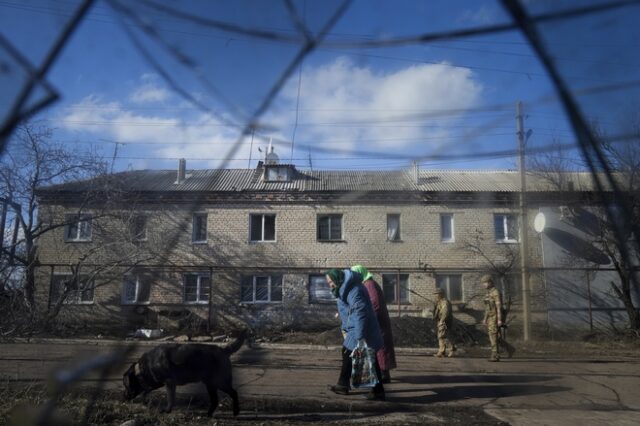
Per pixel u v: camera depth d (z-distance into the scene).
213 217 21.27
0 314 7.73
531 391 6.91
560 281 18.33
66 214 18.92
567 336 16.30
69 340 12.77
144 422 4.87
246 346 13.75
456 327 15.60
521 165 15.90
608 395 6.71
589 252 17.50
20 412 4.33
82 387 5.62
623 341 15.41
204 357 5.31
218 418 5.29
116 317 19.39
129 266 17.84
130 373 5.46
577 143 2.67
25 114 2.04
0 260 8.11
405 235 21.02
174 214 20.84
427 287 20.67
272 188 21.80
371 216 21.27
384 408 5.78
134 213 19.48
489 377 8.07
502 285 19.25
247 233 21.20
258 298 20.83
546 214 17.81
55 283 19.55
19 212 13.89
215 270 20.83
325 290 20.77
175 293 20.34
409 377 8.02
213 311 20.45
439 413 5.61
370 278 7.29
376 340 6.10
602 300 18.55
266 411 5.65
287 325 20.12
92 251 16.27
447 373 8.51
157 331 16.91
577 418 5.43
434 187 21.81
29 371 6.96
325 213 21.34
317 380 7.56
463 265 20.59
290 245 21.11
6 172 12.85
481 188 21.52
